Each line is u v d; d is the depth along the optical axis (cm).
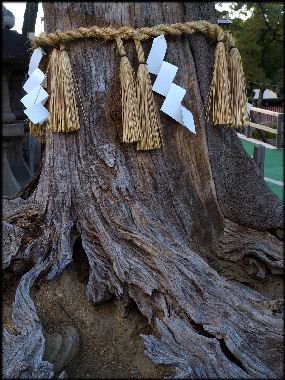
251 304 271
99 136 303
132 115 284
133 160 303
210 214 324
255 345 256
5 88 457
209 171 320
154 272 277
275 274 327
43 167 332
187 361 249
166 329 263
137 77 288
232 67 298
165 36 298
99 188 302
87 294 293
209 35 307
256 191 339
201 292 271
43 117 302
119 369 264
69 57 297
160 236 288
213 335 259
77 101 300
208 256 323
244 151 342
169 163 310
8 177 452
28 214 321
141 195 302
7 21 428
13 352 251
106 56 296
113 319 288
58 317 290
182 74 307
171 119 307
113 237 291
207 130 317
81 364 269
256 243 330
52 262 305
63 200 311
